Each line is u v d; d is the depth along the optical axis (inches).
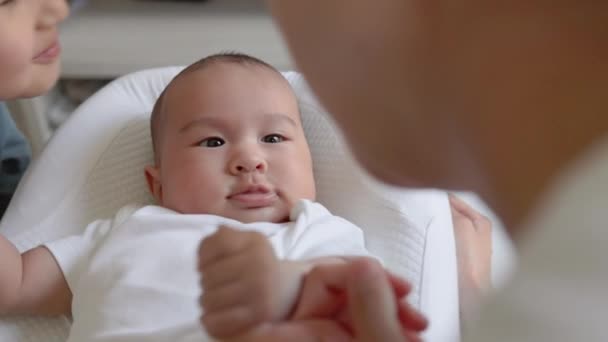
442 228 35.1
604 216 9.8
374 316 15.6
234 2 64.0
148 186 38.8
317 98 16.7
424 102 13.9
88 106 40.4
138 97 41.5
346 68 14.9
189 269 31.3
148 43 58.8
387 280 16.3
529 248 10.6
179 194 35.9
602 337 9.5
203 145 36.4
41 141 57.8
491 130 12.2
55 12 33.5
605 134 10.6
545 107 11.3
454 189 15.8
